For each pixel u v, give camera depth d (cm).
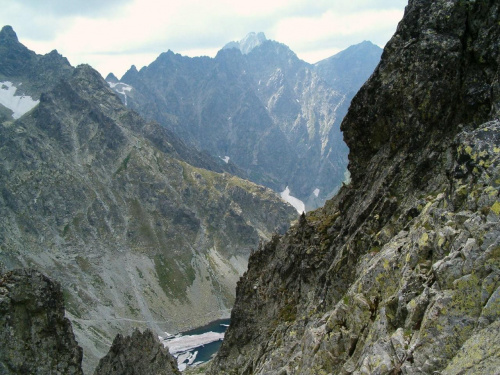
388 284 2444
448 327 1681
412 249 2272
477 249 1756
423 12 3841
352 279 3562
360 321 2453
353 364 2264
